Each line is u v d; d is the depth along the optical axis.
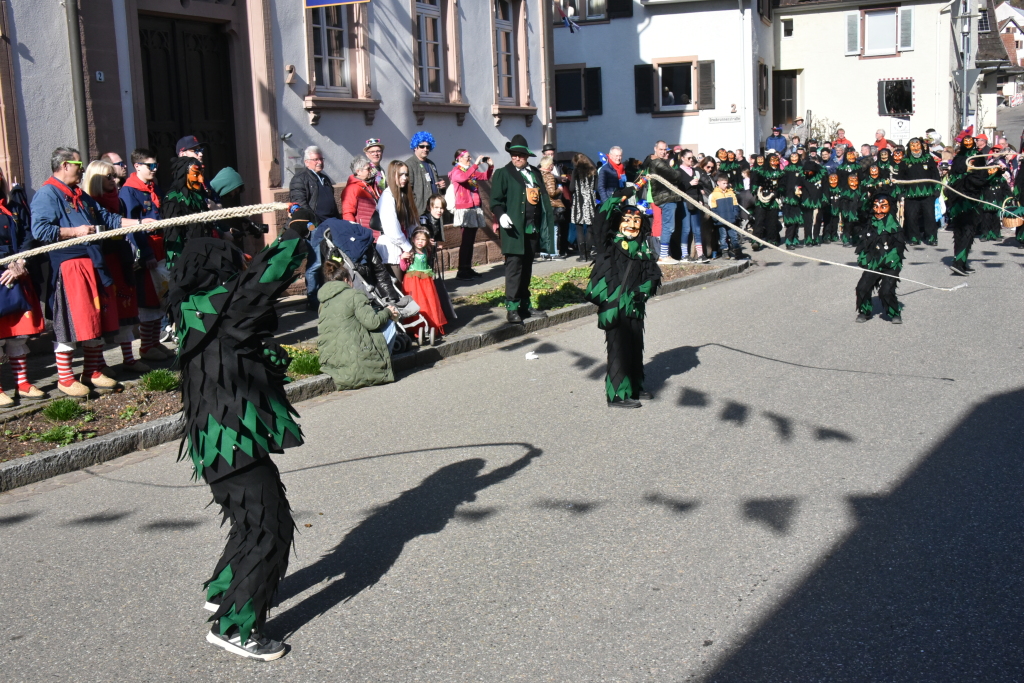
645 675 3.85
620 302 7.64
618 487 6.00
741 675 3.83
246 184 12.92
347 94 14.48
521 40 18.64
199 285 4.16
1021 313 11.67
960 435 6.87
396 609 4.50
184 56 12.13
